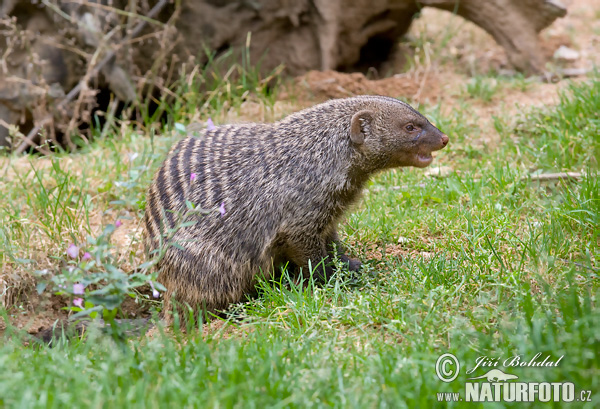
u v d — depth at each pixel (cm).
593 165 1168
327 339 746
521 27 1636
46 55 1471
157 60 1493
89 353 728
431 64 1702
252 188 906
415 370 639
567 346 636
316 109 936
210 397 587
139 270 992
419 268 870
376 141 917
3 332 947
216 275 914
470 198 1093
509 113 1434
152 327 920
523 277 832
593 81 1402
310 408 588
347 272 893
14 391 597
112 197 1177
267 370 637
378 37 1745
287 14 1609
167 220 922
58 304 1005
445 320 748
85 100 1429
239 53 1627
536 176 1149
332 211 918
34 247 1010
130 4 1450
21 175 1255
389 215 1082
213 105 1534
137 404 571
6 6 1449
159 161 1184
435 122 1370
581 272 808
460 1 1636
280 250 934
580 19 2103
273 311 831
